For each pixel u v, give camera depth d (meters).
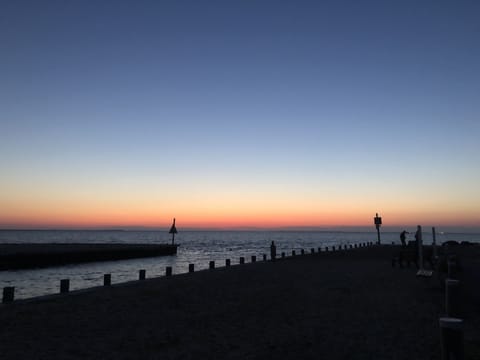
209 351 8.05
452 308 7.86
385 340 8.84
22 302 13.23
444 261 18.66
